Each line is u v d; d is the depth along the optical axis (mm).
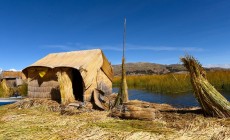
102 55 14461
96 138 7121
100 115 10172
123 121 8930
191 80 9062
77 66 12758
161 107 11461
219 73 25125
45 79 14492
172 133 7227
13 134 7953
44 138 7422
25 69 15156
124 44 11391
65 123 9117
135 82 32562
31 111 12031
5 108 13664
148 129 7781
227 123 7594
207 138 6516
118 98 11359
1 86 22797
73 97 13266
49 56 16281
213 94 8656
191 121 8242
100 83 13906
